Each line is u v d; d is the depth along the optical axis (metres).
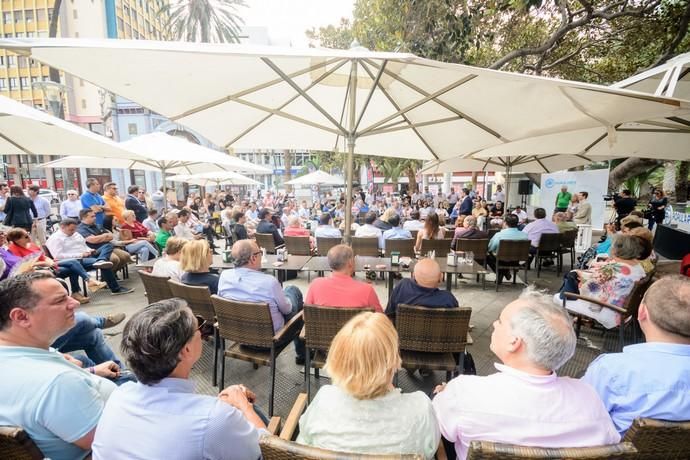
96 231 5.19
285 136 3.99
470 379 1.19
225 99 2.87
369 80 3.01
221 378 2.47
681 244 6.92
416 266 2.35
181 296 2.77
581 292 3.05
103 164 7.41
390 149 4.52
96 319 2.48
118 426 0.97
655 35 7.14
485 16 7.07
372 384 1.03
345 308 2.10
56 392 1.16
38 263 3.54
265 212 6.29
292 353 3.14
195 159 5.84
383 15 7.21
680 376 1.19
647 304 1.32
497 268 4.95
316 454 0.86
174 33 22.53
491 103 2.69
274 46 1.91
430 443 1.07
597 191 9.77
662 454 0.96
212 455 0.97
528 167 8.25
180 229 6.46
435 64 1.83
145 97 2.54
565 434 1.02
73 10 30.19
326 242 5.45
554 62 7.73
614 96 1.89
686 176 14.88
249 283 2.43
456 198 17.19
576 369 2.82
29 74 32.91
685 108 1.81
